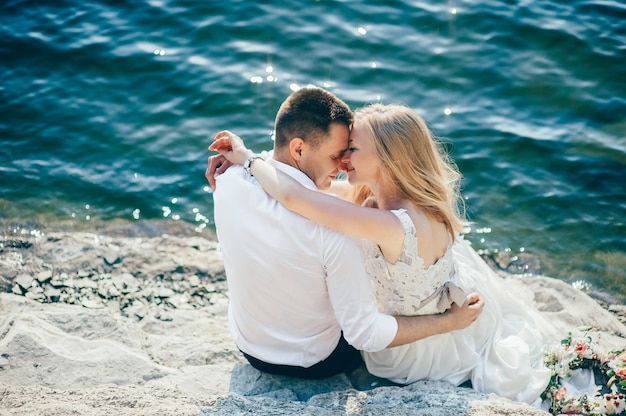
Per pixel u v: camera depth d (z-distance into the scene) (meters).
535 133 6.55
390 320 3.08
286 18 8.04
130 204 6.00
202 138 6.67
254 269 3.01
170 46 7.73
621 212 5.78
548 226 5.69
